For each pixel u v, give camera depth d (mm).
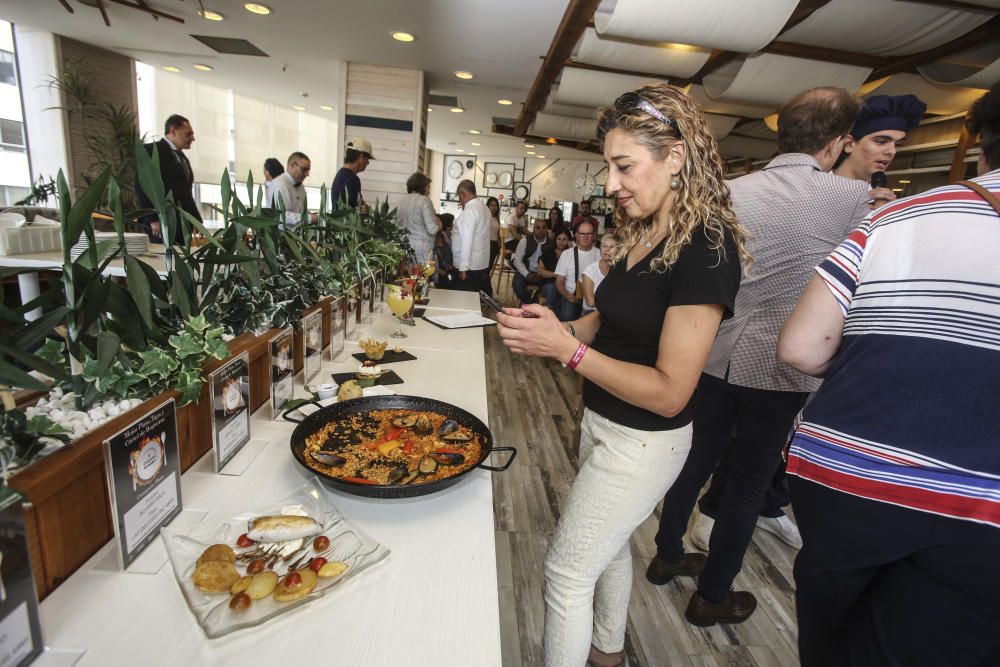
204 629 578
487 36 4199
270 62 5824
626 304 957
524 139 9523
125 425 702
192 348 837
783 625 1758
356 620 629
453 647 600
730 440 1954
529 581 1879
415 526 825
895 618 695
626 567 1351
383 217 3051
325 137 10461
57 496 628
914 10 2643
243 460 981
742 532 1580
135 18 4684
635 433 964
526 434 3102
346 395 1253
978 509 632
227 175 1241
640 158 878
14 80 5359
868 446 713
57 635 576
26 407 738
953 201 698
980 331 646
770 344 1419
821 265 842
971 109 798
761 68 3402
